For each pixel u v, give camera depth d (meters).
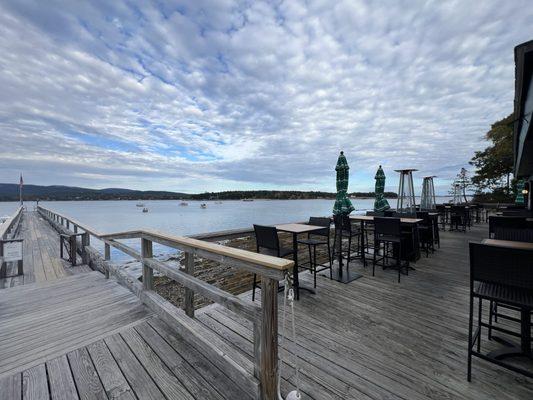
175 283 3.96
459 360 1.72
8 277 4.39
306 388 1.47
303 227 3.06
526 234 2.40
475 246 1.59
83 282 3.69
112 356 1.76
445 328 2.15
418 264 4.20
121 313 2.53
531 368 1.61
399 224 3.36
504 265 1.50
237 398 1.37
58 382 1.51
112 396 1.39
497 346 1.88
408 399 1.37
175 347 1.86
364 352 1.82
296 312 2.46
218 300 1.62
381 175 6.61
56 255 6.09
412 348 1.86
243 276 3.93
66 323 2.33
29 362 1.71
